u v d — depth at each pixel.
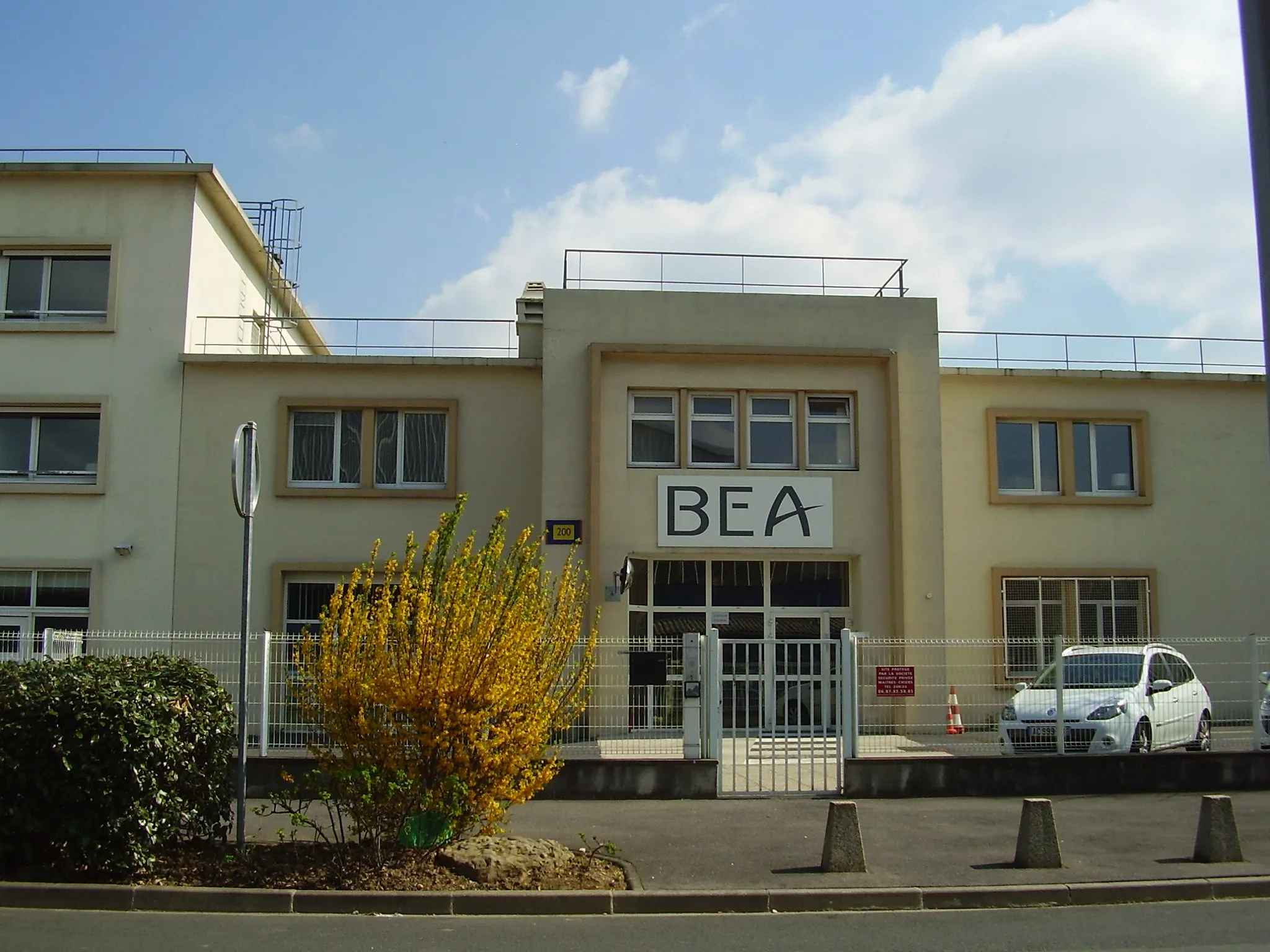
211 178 21.28
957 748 14.11
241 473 9.71
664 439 20.03
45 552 20.25
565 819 12.20
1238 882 9.51
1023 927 8.41
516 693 9.49
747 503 19.73
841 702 13.98
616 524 19.56
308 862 9.52
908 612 19.69
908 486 20.03
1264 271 7.02
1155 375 22.28
